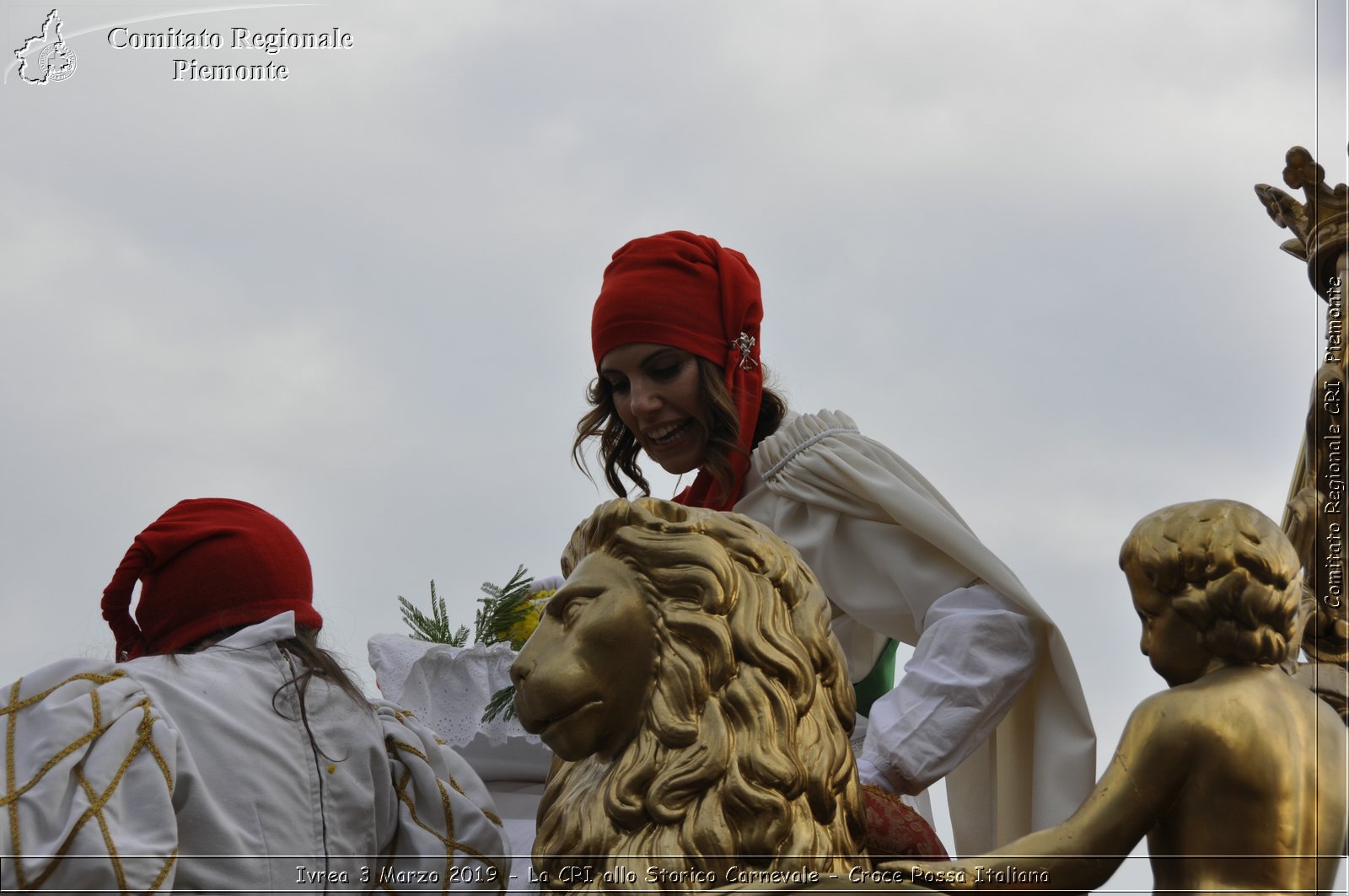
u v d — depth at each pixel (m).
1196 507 3.37
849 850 3.29
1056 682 4.28
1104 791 3.22
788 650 3.35
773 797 3.18
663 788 3.21
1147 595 3.37
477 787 4.08
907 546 4.52
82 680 3.64
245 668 3.90
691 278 4.94
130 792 3.50
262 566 4.15
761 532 3.53
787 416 5.21
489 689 4.60
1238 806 3.13
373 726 3.97
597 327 4.95
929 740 4.05
